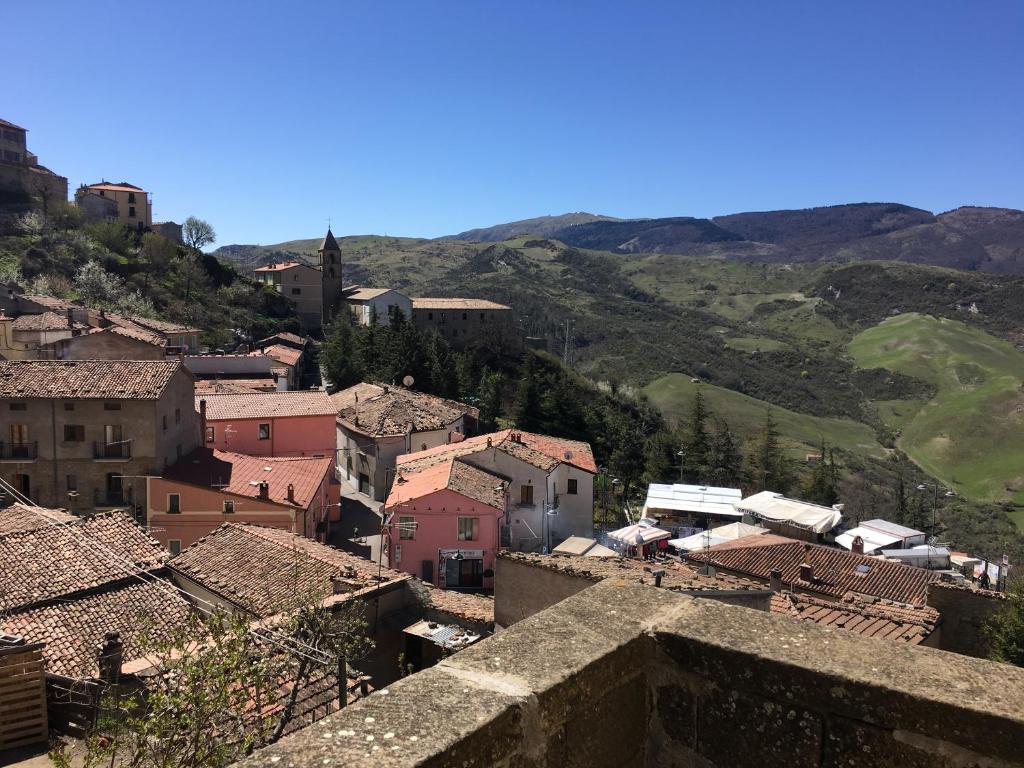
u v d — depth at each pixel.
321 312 104.94
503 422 66.56
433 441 46.44
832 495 56.41
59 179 100.31
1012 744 2.53
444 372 67.12
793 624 3.27
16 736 13.83
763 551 27.73
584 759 2.90
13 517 24.08
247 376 64.62
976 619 18.95
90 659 16.80
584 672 2.89
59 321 55.38
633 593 3.62
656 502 43.88
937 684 2.75
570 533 38.09
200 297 92.88
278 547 21.61
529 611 15.79
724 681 3.05
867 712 2.77
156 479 33.31
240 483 34.78
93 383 35.00
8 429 33.88
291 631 13.00
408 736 2.34
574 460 39.09
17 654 14.07
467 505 31.44
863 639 3.12
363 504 43.22
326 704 11.71
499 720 2.50
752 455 66.75
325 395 48.53
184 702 8.77
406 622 17.84
